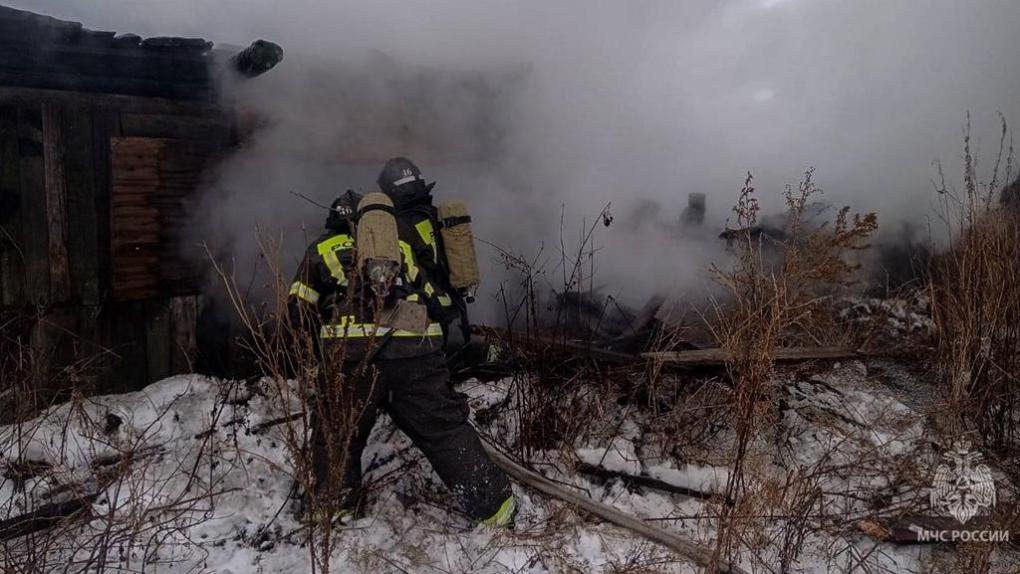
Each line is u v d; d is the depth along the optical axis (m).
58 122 3.64
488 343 4.18
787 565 2.93
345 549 2.96
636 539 3.09
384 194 3.19
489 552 2.99
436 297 3.15
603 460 3.54
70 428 3.53
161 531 2.88
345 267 2.97
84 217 3.79
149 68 3.86
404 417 3.06
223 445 3.52
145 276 3.93
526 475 3.35
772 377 3.70
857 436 3.77
